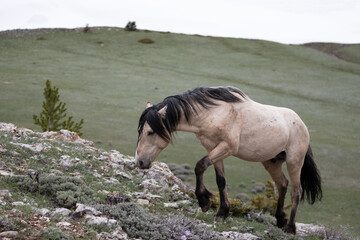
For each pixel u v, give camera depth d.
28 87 43.41
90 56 67.50
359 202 22.59
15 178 6.02
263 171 27.33
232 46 85.81
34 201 5.36
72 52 69.31
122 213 5.36
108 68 59.88
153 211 6.47
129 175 8.81
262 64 70.06
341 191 24.38
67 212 5.11
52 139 9.54
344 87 57.91
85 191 6.05
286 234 6.87
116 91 47.16
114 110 39.00
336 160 30.50
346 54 93.75
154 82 53.12
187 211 7.24
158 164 10.60
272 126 6.77
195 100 6.46
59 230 4.30
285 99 49.44
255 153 6.80
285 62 73.19
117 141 29.39
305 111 45.19
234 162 29.19
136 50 74.50
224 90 6.69
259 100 47.06
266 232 6.72
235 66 67.44
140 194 7.30
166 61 67.81
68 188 5.95
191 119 6.43
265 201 12.34
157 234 5.01
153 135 6.37
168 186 9.13
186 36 90.62
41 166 7.18
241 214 8.19
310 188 7.97
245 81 57.78
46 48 70.19
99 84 49.84
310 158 7.83
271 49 85.00
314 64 73.75
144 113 6.45
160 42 82.50
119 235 4.71
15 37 76.06
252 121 6.62
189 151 30.45
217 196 9.25
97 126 32.88
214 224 6.42
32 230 4.28
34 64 57.22
